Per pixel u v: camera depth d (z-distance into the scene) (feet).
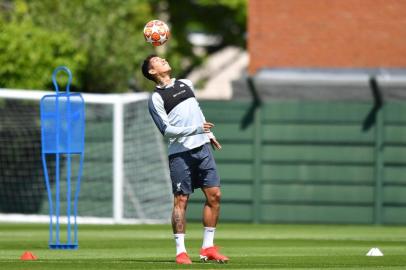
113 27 290.15
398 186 219.82
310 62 247.29
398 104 219.41
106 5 293.23
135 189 226.58
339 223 221.46
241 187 223.92
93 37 284.41
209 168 107.24
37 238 164.35
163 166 225.76
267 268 100.48
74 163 231.50
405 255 124.36
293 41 247.91
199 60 396.16
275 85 228.43
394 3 245.04
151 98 107.34
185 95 107.24
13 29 255.70
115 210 224.12
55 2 288.51
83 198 230.68
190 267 99.81
